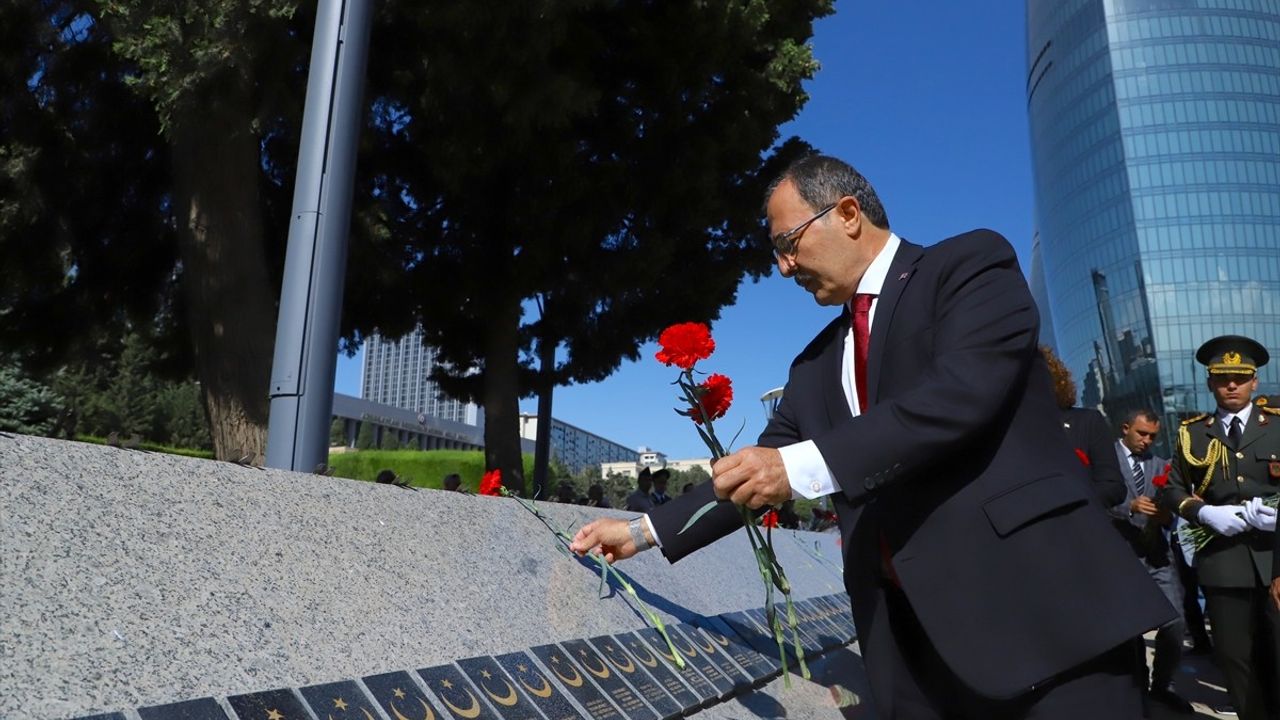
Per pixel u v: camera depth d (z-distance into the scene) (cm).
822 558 501
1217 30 7606
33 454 133
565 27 801
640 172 1047
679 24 964
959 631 134
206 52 639
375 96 932
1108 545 135
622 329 1253
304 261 418
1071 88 8156
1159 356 6994
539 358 1262
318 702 125
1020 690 128
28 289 998
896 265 160
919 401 135
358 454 2197
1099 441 434
